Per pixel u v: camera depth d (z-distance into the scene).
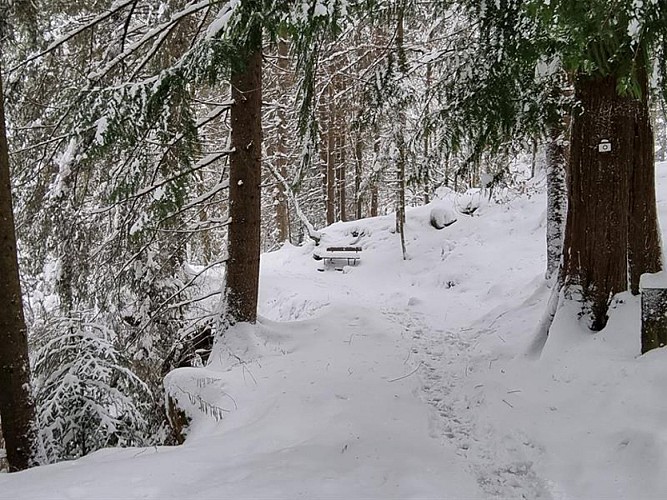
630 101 5.70
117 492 3.45
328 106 15.02
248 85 7.79
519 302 9.79
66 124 6.95
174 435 6.17
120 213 7.97
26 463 5.27
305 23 4.41
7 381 5.25
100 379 6.21
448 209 18.08
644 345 5.04
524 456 4.36
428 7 7.00
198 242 9.45
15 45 6.22
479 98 5.72
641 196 6.26
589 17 3.54
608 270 5.84
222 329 7.92
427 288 14.06
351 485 3.64
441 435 4.91
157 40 7.20
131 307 8.71
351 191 28.89
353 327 8.89
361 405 5.46
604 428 4.36
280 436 4.76
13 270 5.32
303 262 18.39
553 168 9.37
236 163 7.94
